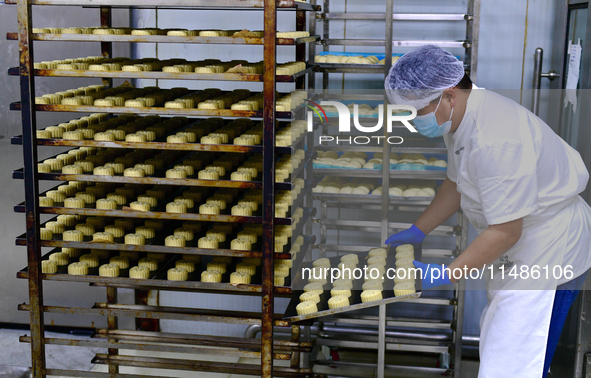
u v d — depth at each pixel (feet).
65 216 7.66
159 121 8.40
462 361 9.32
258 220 6.32
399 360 9.55
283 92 9.03
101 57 8.51
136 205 6.76
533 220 6.05
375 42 8.68
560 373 8.42
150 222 7.42
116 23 9.40
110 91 7.77
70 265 6.93
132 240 6.84
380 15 8.41
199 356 9.63
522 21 8.77
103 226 7.50
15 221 9.93
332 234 9.73
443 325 8.67
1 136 9.63
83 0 6.24
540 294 6.01
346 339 8.95
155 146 6.44
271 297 6.45
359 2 9.07
